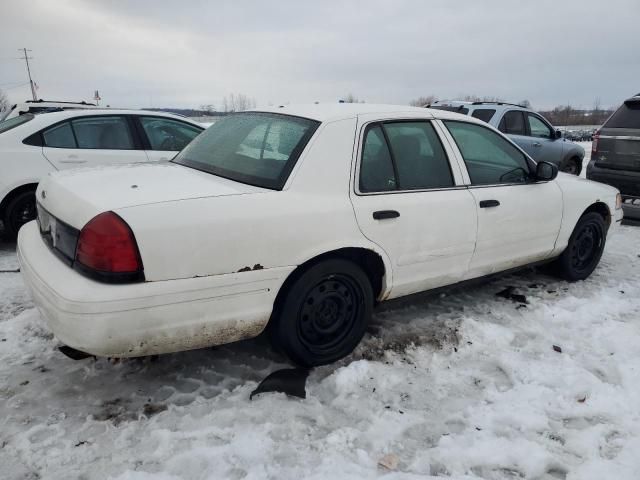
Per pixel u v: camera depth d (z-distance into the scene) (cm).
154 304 239
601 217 479
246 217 260
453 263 357
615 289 461
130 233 233
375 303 343
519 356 332
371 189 312
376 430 256
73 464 226
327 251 288
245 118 356
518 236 396
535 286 461
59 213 264
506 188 387
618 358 328
